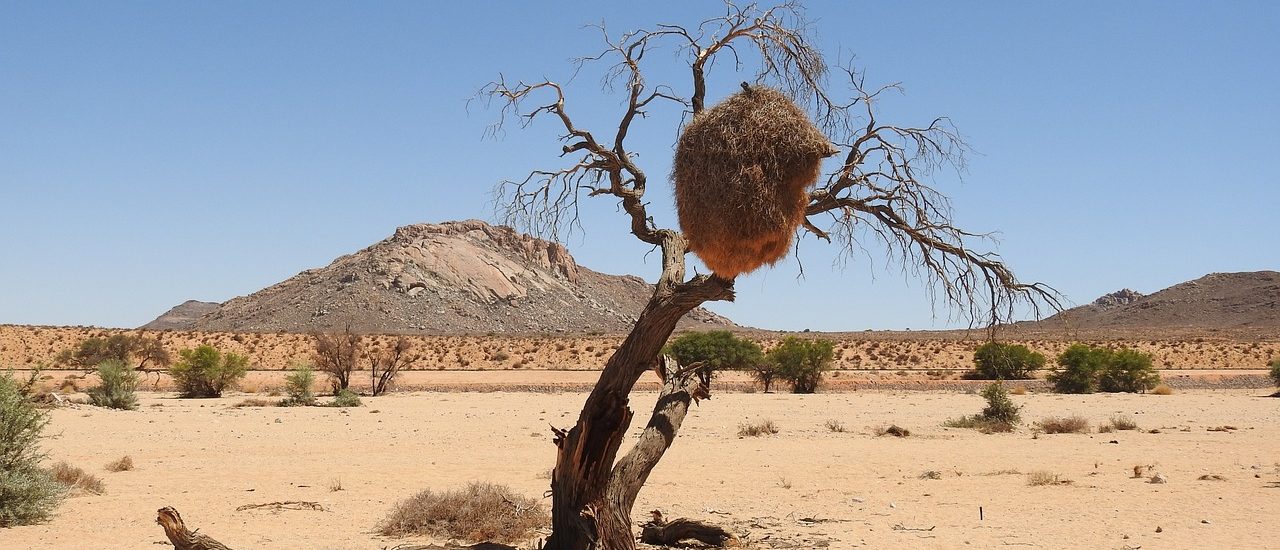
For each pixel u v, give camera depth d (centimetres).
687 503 1798
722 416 3850
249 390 5559
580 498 1051
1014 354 6694
